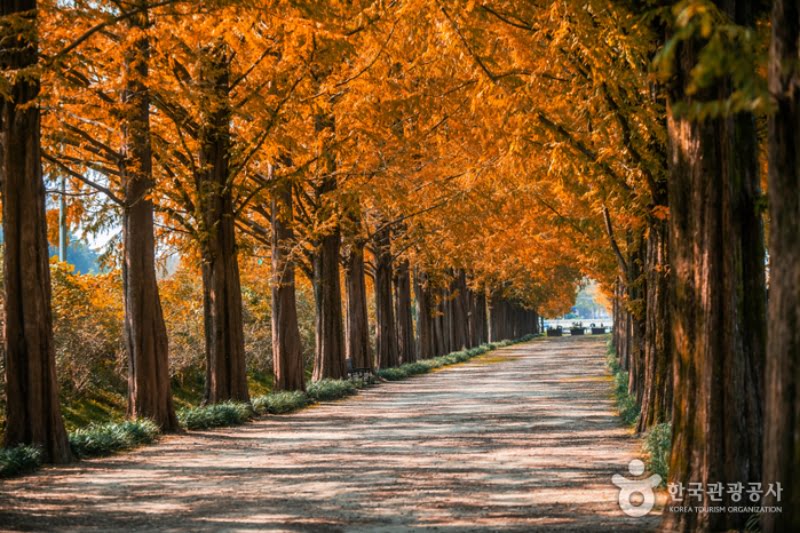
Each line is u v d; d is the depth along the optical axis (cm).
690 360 803
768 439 614
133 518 955
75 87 1656
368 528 880
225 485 1201
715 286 789
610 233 1980
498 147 1794
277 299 2770
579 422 1991
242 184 2242
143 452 1600
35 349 1461
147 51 1734
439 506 1006
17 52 1462
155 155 1925
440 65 1653
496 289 7225
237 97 2041
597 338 10212
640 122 1269
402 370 4062
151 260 1902
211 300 2259
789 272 598
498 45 1581
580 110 1359
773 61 611
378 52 1844
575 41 1188
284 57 1788
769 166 616
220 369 2255
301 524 905
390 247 4091
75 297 2845
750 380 787
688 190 809
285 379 2748
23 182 1470
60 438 1468
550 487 1130
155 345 1895
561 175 1516
